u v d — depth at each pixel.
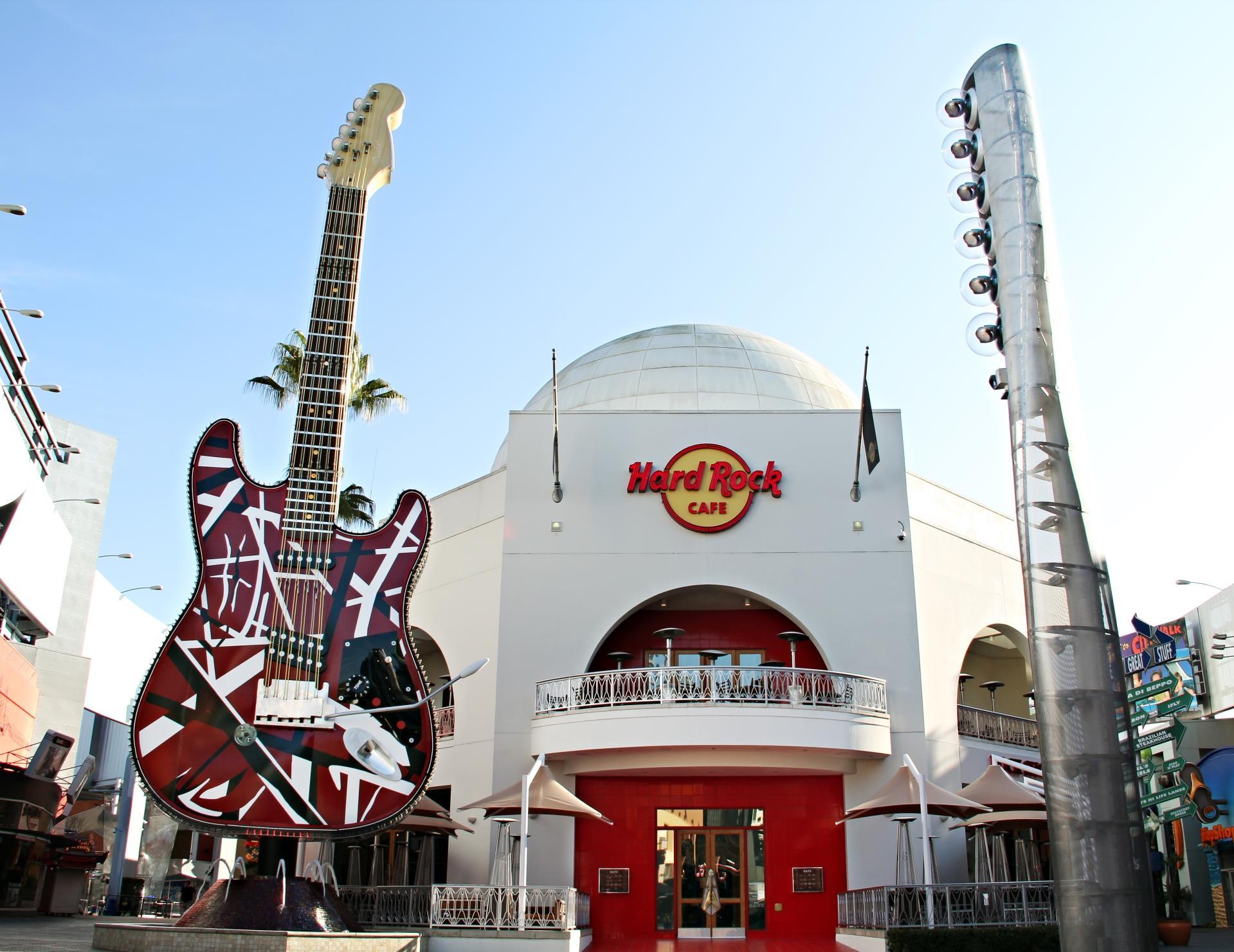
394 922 21.45
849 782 25.95
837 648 26.95
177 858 48.72
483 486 29.69
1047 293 9.28
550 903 20.81
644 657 29.59
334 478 20.48
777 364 34.03
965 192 10.46
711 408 32.12
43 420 27.98
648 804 26.22
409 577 20.16
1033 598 8.59
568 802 22.92
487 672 27.47
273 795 18.39
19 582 27.70
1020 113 9.82
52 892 31.45
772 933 25.02
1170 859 30.61
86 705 48.50
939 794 22.50
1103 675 8.25
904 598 27.36
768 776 26.28
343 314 21.62
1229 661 34.97
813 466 28.44
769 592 27.39
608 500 28.27
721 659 29.47
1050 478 8.79
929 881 20.80
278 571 19.62
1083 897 7.81
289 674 19.03
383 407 33.88
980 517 30.81
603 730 24.75
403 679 19.50
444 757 27.89
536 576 27.70
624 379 33.47
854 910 23.44
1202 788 28.47
